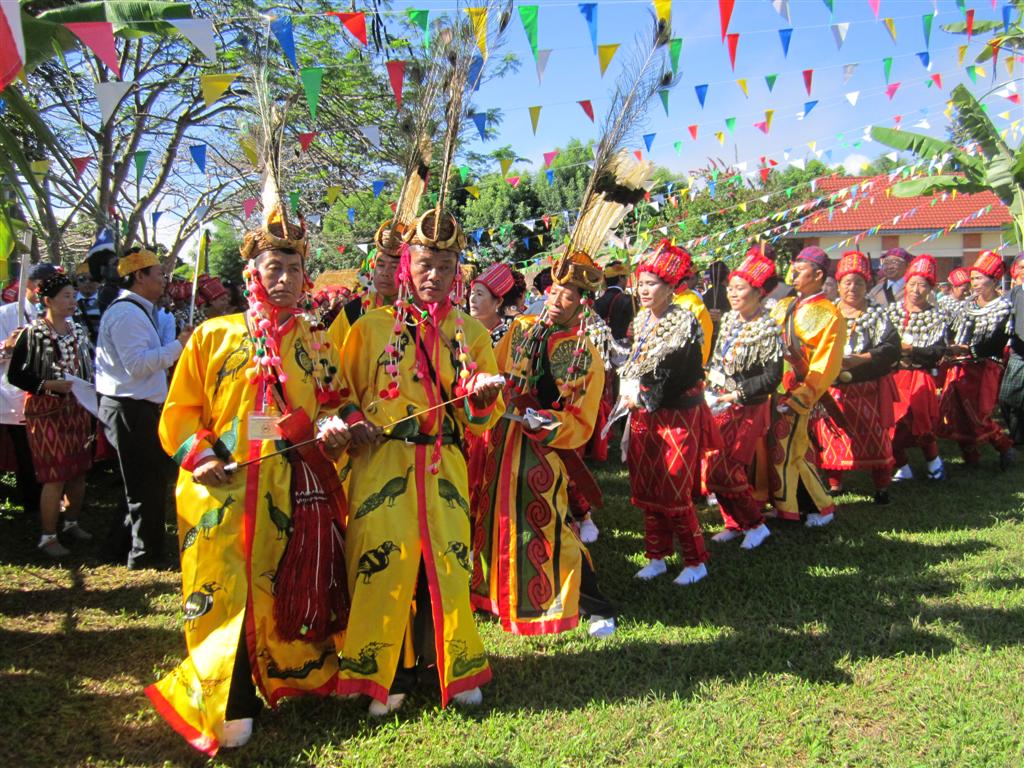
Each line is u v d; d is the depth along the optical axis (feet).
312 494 10.36
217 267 53.67
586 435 13.10
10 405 18.42
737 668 12.10
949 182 25.17
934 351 23.59
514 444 13.08
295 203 18.89
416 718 10.55
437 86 11.51
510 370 13.80
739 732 10.33
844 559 17.08
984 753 9.81
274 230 10.17
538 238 37.17
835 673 11.87
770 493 19.10
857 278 21.06
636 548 18.01
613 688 11.44
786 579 15.78
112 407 16.01
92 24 11.40
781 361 16.99
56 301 16.94
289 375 10.37
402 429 10.78
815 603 14.60
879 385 21.04
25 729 10.12
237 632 9.70
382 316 11.30
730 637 13.12
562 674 11.87
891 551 17.54
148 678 11.62
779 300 20.01
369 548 10.38
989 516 20.22
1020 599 14.60
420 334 11.09
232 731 9.75
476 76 11.73
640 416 15.39
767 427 17.95
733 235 47.73
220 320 10.42
